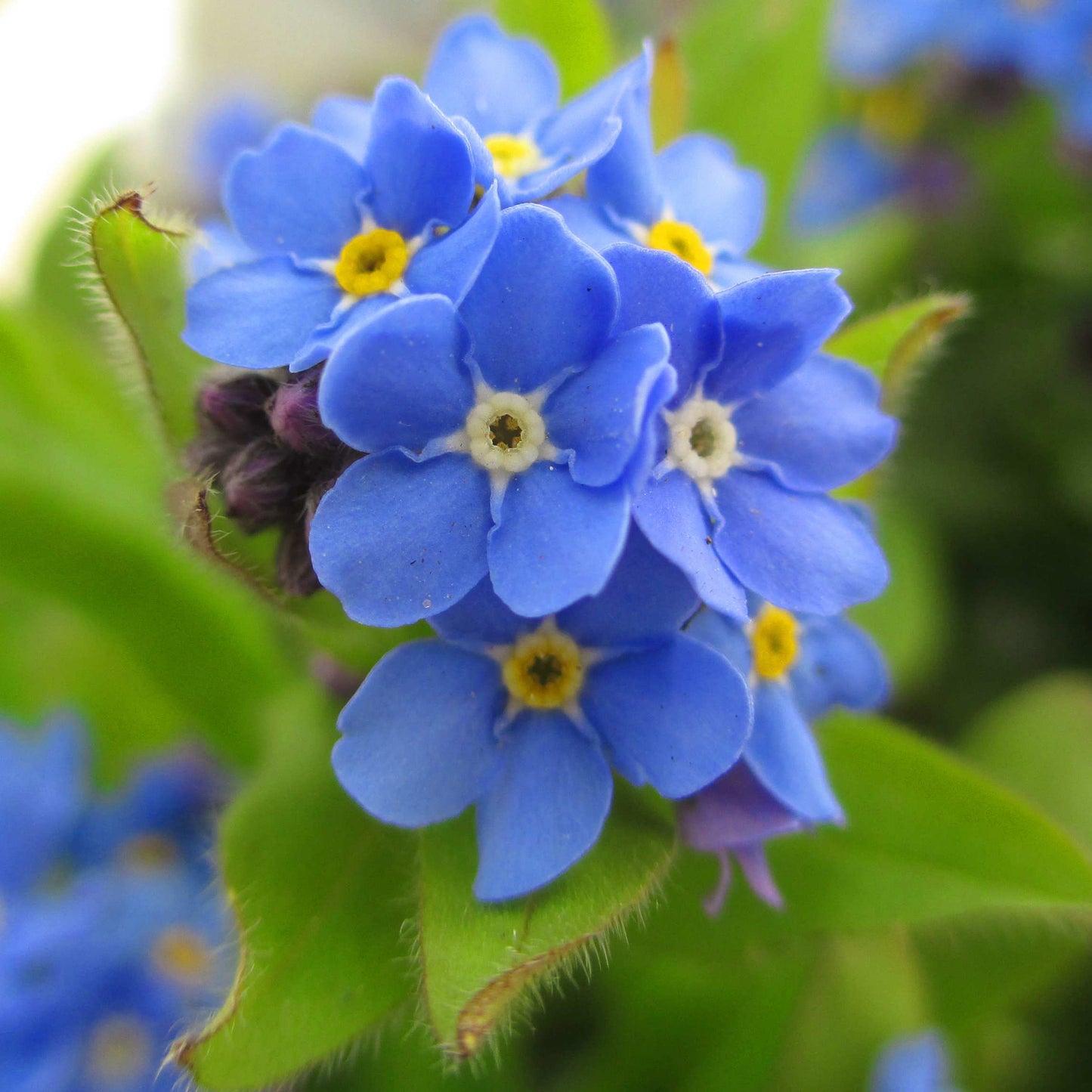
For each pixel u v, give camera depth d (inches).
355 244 1.8
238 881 2.0
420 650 1.8
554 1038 2.8
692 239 1.9
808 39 2.7
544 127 2.0
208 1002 2.4
